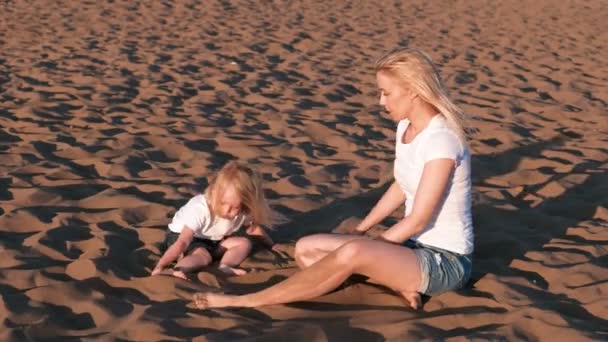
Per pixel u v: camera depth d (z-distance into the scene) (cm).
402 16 1433
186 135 646
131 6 1394
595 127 725
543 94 864
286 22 1298
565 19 1438
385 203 397
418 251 355
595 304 357
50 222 450
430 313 351
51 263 395
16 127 657
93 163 561
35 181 520
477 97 835
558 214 491
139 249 410
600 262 411
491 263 405
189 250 402
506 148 641
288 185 529
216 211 398
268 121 709
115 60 954
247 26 1239
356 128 695
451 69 981
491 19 1423
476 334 323
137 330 326
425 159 355
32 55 962
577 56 1091
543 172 579
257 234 422
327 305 357
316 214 481
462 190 361
